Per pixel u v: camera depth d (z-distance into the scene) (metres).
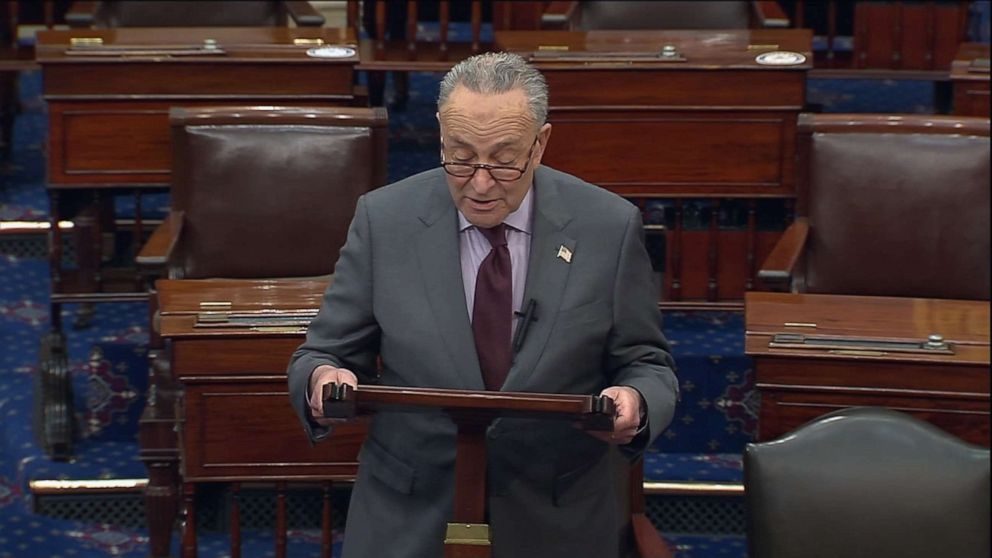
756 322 8.21
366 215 6.25
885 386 7.88
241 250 9.76
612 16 13.04
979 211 9.59
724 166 10.89
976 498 6.74
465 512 5.66
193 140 9.75
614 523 6.36
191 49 10.84
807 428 6.91
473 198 5.77
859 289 9.73
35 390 10.56
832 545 6.80
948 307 8.54
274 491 9.66
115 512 9.94
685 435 10.27
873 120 9.76
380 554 6.23
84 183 10.78
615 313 6.13
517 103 5.66
